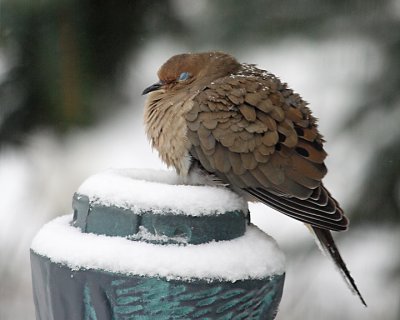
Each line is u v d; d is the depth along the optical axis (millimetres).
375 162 10477
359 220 10586
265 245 5488
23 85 10477
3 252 12344
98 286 5090
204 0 10820
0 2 9984
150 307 5094
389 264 11062
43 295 5391
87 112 10664
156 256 5082
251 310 5320
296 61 12812
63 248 5215
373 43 10578
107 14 10500
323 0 10547
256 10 10570
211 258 5148
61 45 10320
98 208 5348
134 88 11102
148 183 5426
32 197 12117
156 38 10930
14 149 11148
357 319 11117
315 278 11148
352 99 10680
